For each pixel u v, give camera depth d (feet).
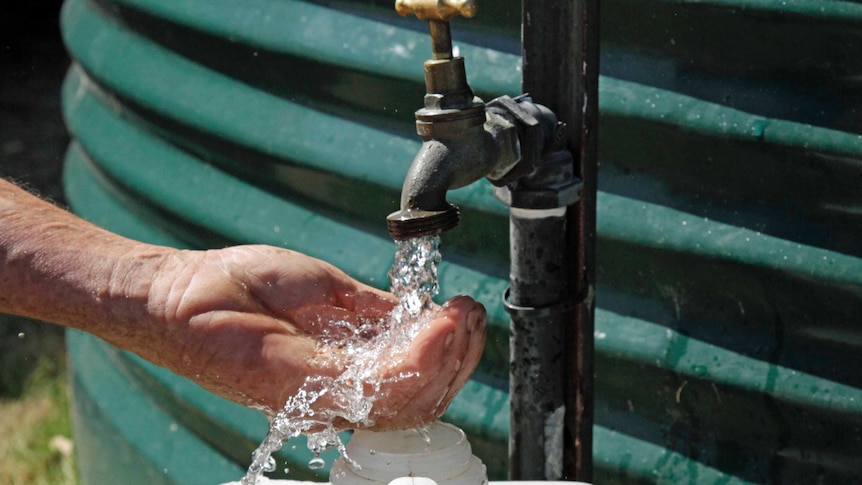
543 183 7.27
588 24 7.13
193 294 7.39
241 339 7.27
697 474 9.29
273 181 11.92
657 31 9.18
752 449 9.09
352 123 11.23
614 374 9.73
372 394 6.99
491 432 10.24
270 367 7.22
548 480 7.91
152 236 13.56
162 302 7.41
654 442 9.59
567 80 7.25
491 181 7.31
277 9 11.80
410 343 6.98
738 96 8.86
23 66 46.91
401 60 10.59
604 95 9.44
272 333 7.31
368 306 7.95
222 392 7.52
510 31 10.00
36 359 24.16
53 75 46.06
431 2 6.57
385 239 11.05
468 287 10.42
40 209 8.02
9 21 51.37
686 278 9.29
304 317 7.70
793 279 8.66
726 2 8.68
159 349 7.49
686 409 9.38
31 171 34.96
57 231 7.79
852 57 8.28
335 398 7.07
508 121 6.98
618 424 9.80
